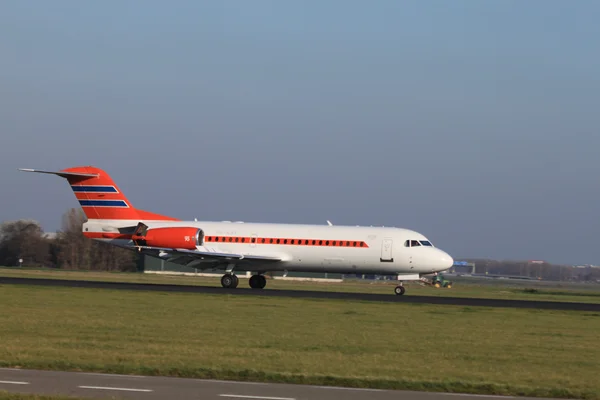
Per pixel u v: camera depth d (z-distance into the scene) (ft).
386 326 398.62
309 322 406.21
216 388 214.28
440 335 366.02
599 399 217.15
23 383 213.87
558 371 266.36
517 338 365.40
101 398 192.54
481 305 580.30
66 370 239.91
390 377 239.71
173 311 446.19
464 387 225.97
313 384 227.20
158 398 196.85
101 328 354.95
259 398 201.67
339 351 300.40
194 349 293.43
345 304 538.47
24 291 577.84
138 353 278.46
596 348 335.47
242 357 275.59
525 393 221.66
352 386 226.38
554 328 420.77
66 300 505.25
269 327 376.89
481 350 317.42
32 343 297.74
